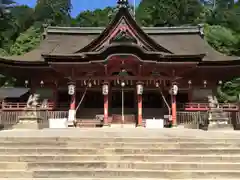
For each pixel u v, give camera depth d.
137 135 15.92
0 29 83.38
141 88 29.06
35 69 32.44
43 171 10.95
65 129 23.30
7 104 31.67
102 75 29.16
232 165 11.45
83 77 29.44
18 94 44.19
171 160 12.08
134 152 12.74
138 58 27.06
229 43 62.53
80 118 31.84
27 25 93.06
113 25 29.59
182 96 33.41
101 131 19.38
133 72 28.88
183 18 84.00
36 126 25.12
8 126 27.84
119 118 30.56
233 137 15.21
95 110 32.25
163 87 31.30
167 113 31.84
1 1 91.00
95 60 27.67
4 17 89.06
